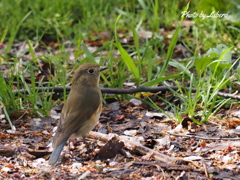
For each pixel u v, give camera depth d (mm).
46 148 10359
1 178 8891
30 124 11633
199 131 10938
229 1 16641
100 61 13680
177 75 12578
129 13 17984
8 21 17625
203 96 11727
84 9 17719
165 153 9938
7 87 12078
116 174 9000
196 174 8859
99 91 10711
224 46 13602
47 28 17219
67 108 10172
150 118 11852
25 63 15070
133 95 12953
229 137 10625
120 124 11648
